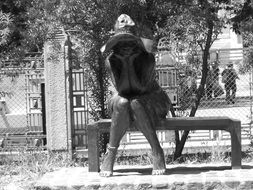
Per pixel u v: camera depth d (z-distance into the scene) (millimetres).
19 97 11188
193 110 9633
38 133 10164
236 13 9461
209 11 9078
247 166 7988
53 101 9500
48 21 8852
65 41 9328
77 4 8586
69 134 9477
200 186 7086
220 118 7668
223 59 10156
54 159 9078
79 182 7246
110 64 7414
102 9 8656
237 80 10289
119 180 7266
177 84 9742
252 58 9867
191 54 9703
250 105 10000
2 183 8188
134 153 9805
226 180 7102
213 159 8898
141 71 7410
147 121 7418
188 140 10258
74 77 9719
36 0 8867
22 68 10008
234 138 7688
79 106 9758
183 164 8453
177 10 9062
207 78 10125
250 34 10633
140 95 7477
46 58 9430
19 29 9133
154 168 7520
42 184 7230
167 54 9758
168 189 7094
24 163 8953
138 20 8859
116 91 7652
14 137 10070
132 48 7262
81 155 9656
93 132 7762
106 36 9141
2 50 9469
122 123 7461
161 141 10109
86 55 9414
